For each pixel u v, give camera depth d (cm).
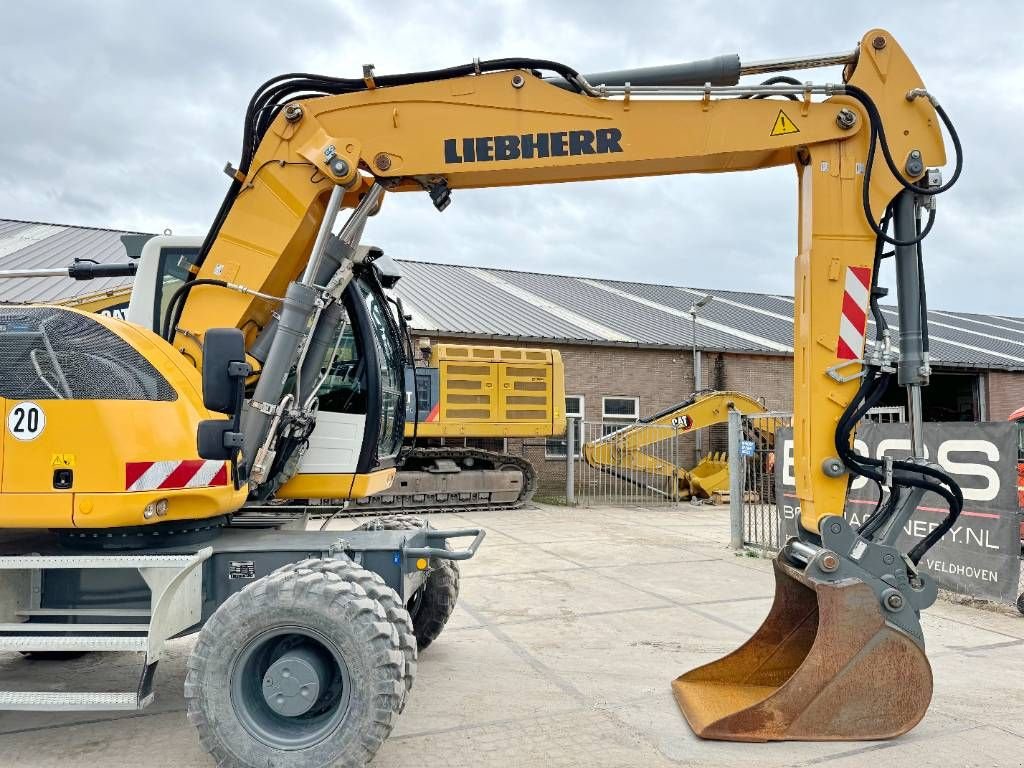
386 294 536
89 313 378
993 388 2234
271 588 330
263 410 397
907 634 374
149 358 369
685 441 1934
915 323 402
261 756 319
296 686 328
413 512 1366
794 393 424
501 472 1415
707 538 1070
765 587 741
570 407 1847
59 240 1869
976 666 498
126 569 381
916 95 399
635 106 413
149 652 331
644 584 752
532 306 2139
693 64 414
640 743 368
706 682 438
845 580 378
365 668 319
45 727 394
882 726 372
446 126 418
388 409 502
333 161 409
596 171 429
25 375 352
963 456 689
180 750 365
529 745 365
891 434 765
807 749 361
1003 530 654
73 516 341
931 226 403
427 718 398
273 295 428
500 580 765
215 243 422
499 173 424
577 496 1697
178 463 354
